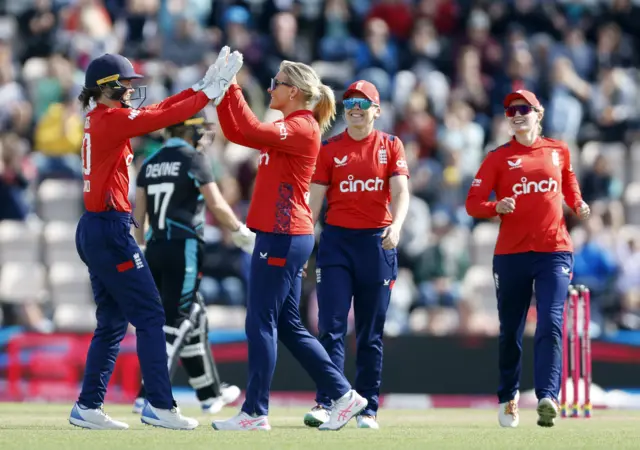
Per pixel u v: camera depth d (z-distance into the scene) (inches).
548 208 1090.7
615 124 2477.9
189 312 1177.4
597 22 2805.1
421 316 1993.1
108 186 928.9
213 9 2669.8
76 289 2065.7
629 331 1637.6
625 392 1603.1
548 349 1061.8
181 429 962.7
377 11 2677.2
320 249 1057.5
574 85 2536.9
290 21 2532.0
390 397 1609.3
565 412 1309.1
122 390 1568.7
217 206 1175.0
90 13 2504.9
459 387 1610.5
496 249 1113.4
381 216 1051.9
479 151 2395.4
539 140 1115.3
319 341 1044.5
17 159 2127.2
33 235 2094.0
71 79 2335.1
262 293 952.3
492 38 2760.8
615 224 2127.2
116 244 932.0
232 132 958.4
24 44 2488.9
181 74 2380.7
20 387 1590.8
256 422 960.9
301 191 958.4
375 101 1048.2
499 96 2561.5
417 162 2308.1
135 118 912.9
